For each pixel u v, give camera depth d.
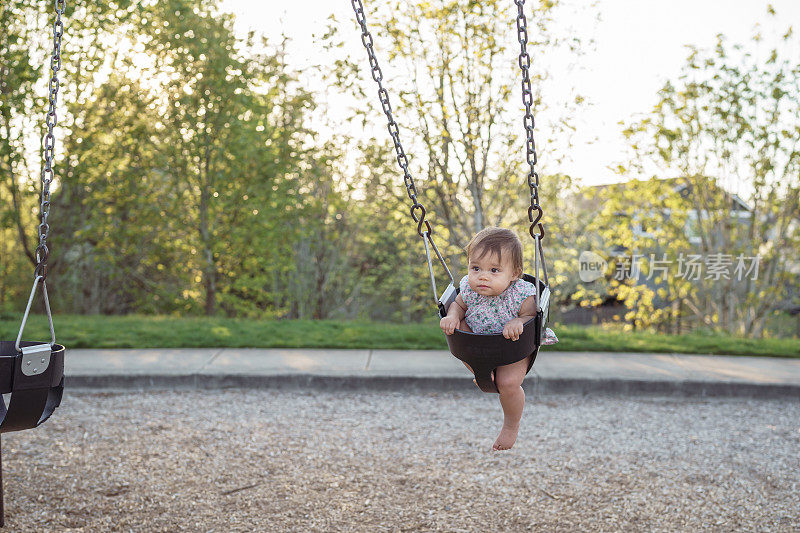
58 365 2.59
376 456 4.86
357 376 6.89
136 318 11.52
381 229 19.33
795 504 4.12
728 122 12.03
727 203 12.55
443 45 10.34
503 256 2.64
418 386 6.91
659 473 4.60
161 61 13.02
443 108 10.31
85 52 12.20
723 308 13.22
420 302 22.03
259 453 4.89
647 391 6.90
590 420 5.92
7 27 11.91
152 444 5.05
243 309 16.19
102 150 12.90
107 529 3.63
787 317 16.14
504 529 3.70
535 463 4.75
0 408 2.72
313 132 13.57
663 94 11.95
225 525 3.70
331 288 20.81
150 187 13.92
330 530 3.66
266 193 13.76
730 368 7.58
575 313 18.45
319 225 15.12
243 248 14.35
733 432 5.64
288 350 8.36
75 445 4.99
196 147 13.12
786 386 6.84
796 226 12.30
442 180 10.91
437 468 4.62
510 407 2.70
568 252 13.30
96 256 14.92
